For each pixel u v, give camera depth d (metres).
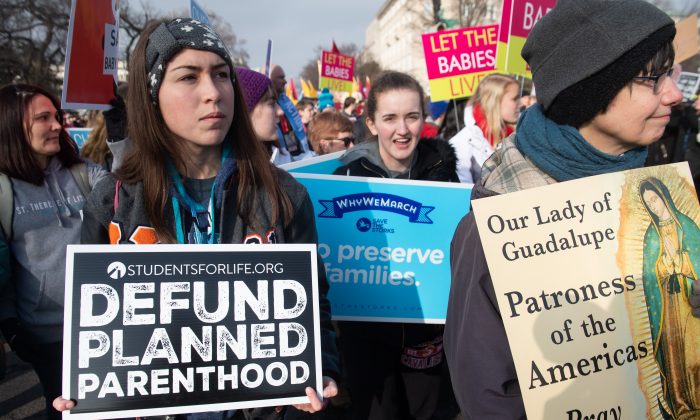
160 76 1.43
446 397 3.46
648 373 1.17
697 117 4.48
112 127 2.60
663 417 1.17
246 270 1.42
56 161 2.64
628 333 1.18
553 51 1.19
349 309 2.21
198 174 1.58
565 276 1.18
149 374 1.34
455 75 5.07
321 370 1.44
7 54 29.31
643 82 1.13
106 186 1.49
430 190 2.23
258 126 3.35
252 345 1.40
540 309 1.16
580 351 1.15
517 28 4.33
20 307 2.46
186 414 1.46
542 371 1.13
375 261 2.22
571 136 1.22
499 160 1.38
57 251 2.50
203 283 1.39
